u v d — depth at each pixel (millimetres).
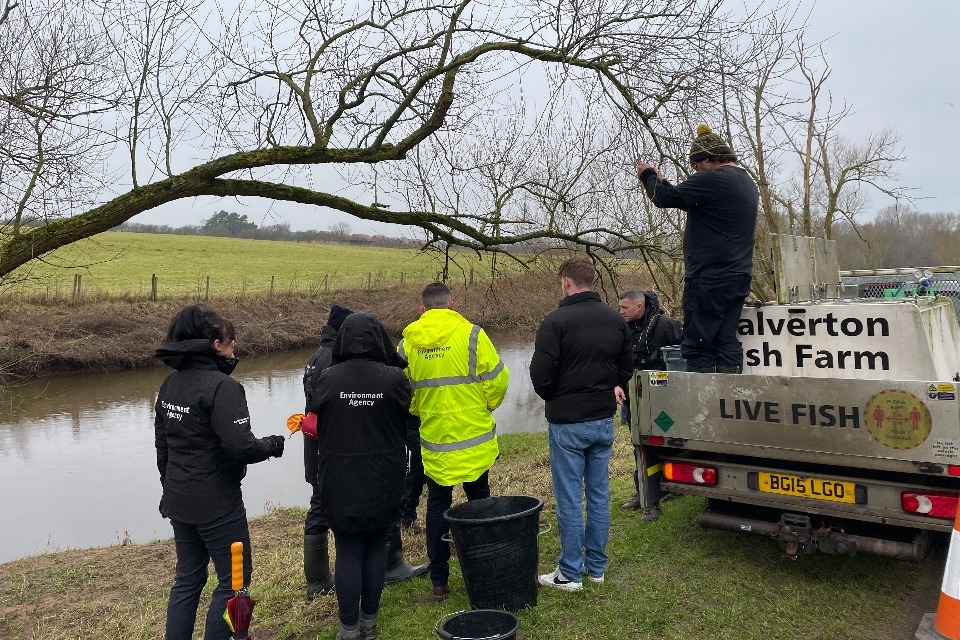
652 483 4715
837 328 4594
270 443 3770
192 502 3674
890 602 4176
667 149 6133
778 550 5047
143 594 5586
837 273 7164
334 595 4820
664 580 4574
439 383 4312
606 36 5680
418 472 6000
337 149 6102
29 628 4992
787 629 3877
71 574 6133
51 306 25141
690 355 4949
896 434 3732
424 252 8156
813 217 17641
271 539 6820
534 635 3865
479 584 3984
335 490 3859
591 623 3998
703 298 4750
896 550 3945
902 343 4379
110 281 31766
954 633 3352
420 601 4504
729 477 4406
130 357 23766
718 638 3807
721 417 4309
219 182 5879
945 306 5273
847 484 3992
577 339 4195
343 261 43469
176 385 3734
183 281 33594
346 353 4004
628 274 10383
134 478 11898
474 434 4344
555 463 4367
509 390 18453
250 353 27203
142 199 5566
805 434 4023
